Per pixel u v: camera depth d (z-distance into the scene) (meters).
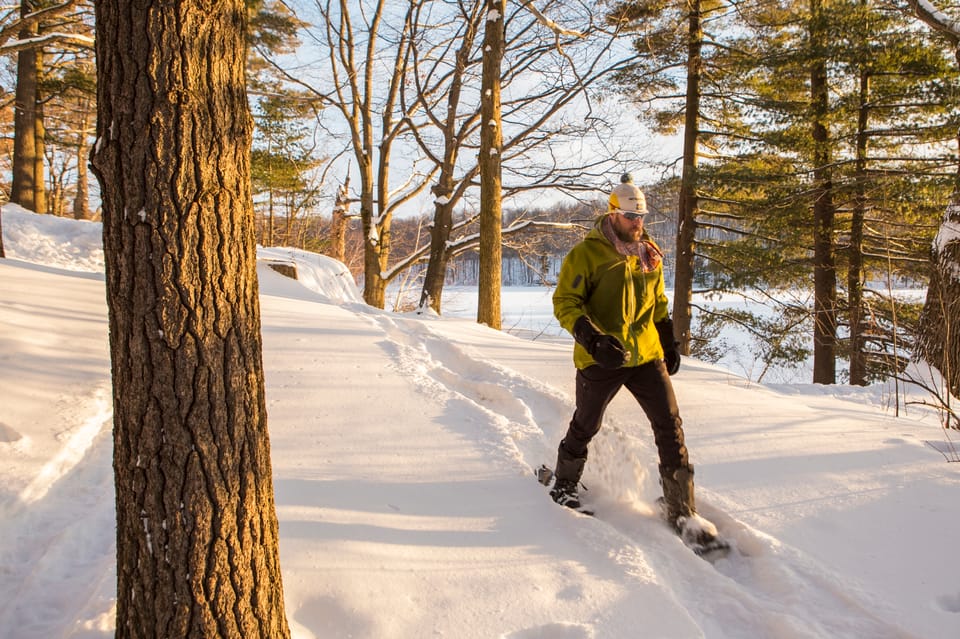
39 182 17.66
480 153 11.09
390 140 18.94
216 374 1.98
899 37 12.63
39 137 18.00
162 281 1.91
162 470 1.94
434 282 15.28
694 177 14.38
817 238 14.23
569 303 3.25
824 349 14.09
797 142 13.73
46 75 18.59
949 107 12.49
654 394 3.31
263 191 26.06
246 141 2.07
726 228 15.72
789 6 13.70
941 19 8.32
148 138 1.88
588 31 14.12
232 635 2.02
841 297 14.70
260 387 2.12
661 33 14.12
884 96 13.75
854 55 12.65
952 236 6.34
